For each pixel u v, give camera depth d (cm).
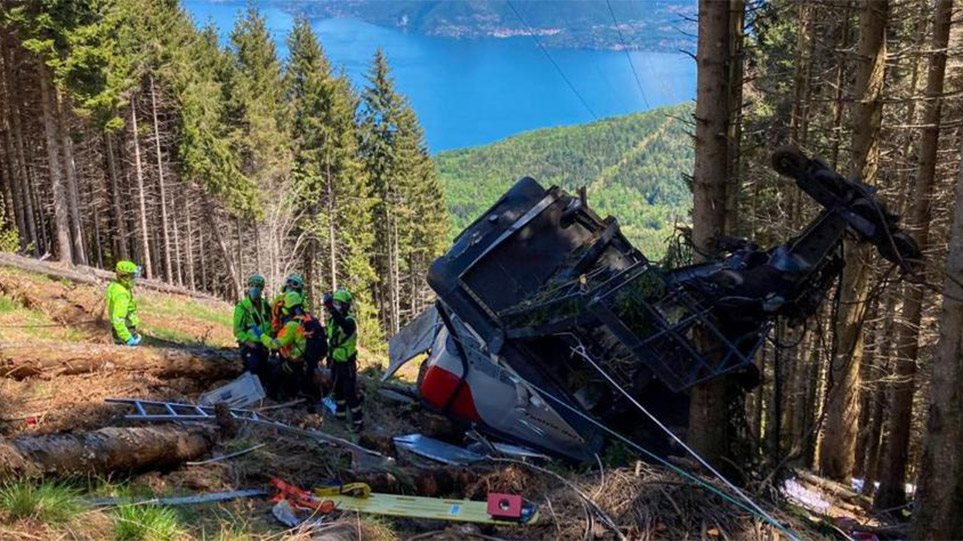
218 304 2756
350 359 912
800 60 1482
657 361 704
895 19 1171
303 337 945
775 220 1741
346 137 4812
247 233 4953
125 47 3441
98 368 904
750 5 960
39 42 2617
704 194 701
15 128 3444
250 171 4500
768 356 1709
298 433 758
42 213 3897
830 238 681
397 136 5238
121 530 457
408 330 1134
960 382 538
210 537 489
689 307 682
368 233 4997
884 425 1886
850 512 1009
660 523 574
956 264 538
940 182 1307
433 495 680
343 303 924
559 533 571
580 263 829
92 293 1455
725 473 721
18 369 841
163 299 2192
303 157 4816
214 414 799
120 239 4138
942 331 548
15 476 499
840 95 1378
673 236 759
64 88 2730
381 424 973
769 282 673
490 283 855
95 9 2764
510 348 824
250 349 970
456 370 936
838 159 1479
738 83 940
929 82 1116
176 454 629
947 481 546
